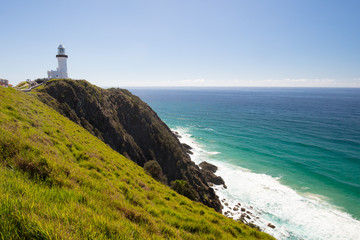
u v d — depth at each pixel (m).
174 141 74.06
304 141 98.56
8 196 4.40
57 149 13.77
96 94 64.19
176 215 12.77
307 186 56.50
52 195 5.86
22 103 21.97
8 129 10.16
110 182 12.05
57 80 57.16
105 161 19.06
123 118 68.69
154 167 42.38
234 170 68.12
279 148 89.44
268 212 45.25
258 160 76.31
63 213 4.49
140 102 90.56
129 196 11.45
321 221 41.62
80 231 4.24
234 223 18.05
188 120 162.25
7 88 26.73
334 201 48.91
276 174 64.50
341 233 38.16
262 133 116.44
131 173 21.02
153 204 13.43
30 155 8.09
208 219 16.03
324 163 71.94
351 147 87.94
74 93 55.41
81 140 22.58
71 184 7.73
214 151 87.50
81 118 52.38
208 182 59.78
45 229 3.65
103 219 5.20
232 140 103.50
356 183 57.50
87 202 6.61
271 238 16.94
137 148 60.66
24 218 3.78
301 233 38.38
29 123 15.99
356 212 44.41
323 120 150.62
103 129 55.78
